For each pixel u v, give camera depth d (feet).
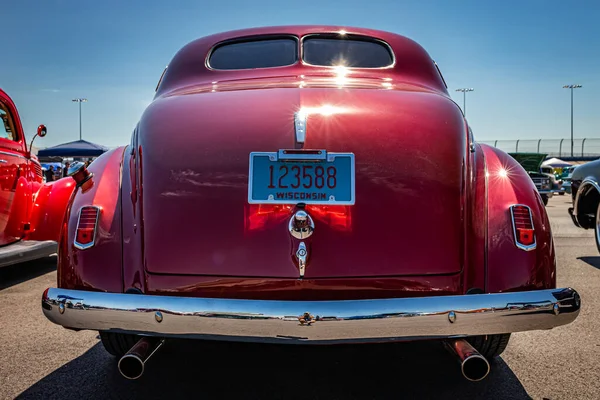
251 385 8.18
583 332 10.72
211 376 8.53
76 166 7.41
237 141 6.81
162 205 6.66
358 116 6.97
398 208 6.52
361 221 6.44
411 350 9.71
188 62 9.25
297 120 6.85
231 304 5.99
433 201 6.60
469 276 6.57
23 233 16.83
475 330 6.06
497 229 6.73
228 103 7.32
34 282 16.03
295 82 8.08
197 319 6.00
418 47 9.50
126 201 7.04
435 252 6.49
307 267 6.30
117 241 6.82
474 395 7.80
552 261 6.77
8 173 15.92
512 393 7.84
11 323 11.53
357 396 7.79
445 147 6.89
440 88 8.93
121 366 6.37
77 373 8.63
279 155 6.62
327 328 5.85
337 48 9.25
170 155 6.89
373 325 5.88
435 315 5.97
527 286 6.48
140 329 6.17
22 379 8.38
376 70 8.87
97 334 10.77
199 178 6.68
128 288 6.63
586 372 8.62
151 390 7.99
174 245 6.53
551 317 6.23
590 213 18.99
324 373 8.66
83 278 6.71
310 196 6.50
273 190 6.54
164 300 6.11
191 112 7.29
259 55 9.23
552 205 51.93
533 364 9.00
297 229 6.29
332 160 6.63
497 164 7.51
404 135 6.88
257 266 6.36
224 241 6.45
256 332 5.93
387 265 6.40
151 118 7.43
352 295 6.34
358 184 6.55
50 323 11.53
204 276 6.43
